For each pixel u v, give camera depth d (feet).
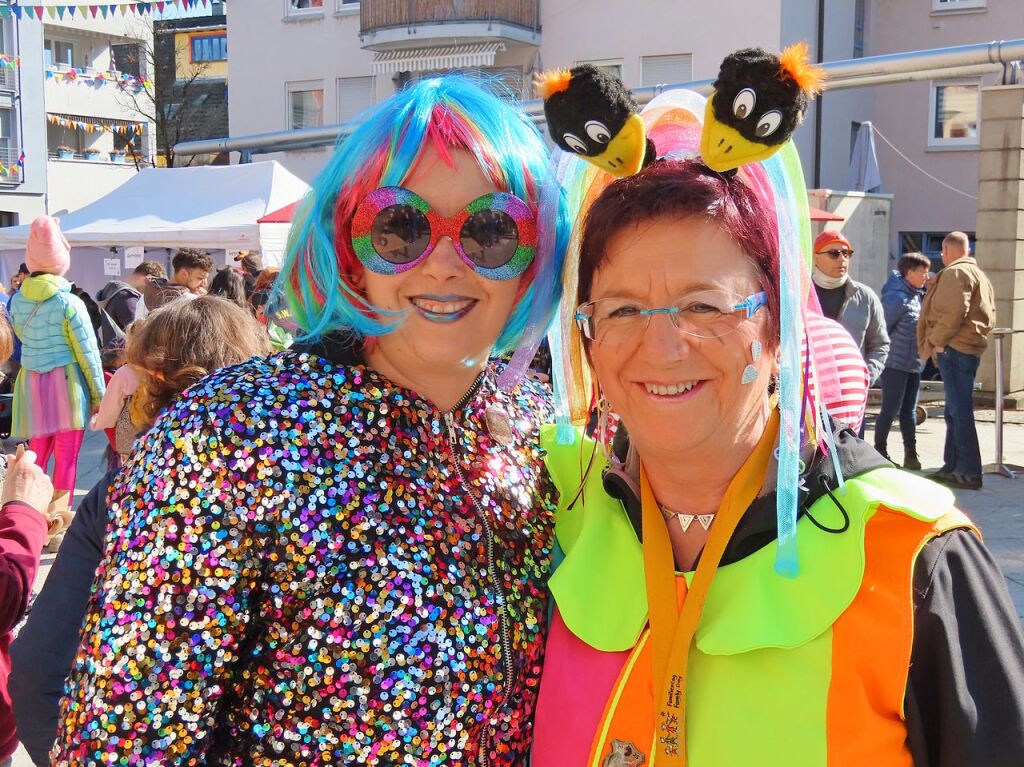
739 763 4.17
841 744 4.07
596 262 4.48
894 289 24.56
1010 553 17.03
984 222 34.22
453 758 4.31
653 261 4.24
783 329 4.23
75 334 19.29
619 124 4.31
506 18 54.95
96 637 3.99
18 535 6.66
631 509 4.88
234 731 4.23
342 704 4.10
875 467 4.49
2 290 32.24
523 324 5.04
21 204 95.96
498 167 4.62
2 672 6.82
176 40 108.99
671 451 4.39
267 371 4.45
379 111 4.61
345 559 4.19
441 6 55.21
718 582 4.48
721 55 51.39
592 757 4.48
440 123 4.52
